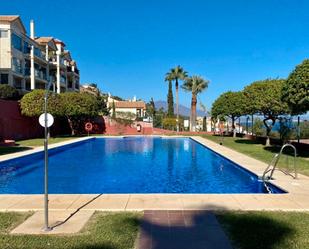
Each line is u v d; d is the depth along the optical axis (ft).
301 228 20.67
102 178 48.44
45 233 19.99
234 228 20.72
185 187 42.19
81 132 145.69
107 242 18.43
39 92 104.12
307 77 48.65
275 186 34.96
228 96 115.96
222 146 83.41
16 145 82.17
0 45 119.75
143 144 104.17
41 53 150.10
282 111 70.33
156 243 18.35
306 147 67.31
